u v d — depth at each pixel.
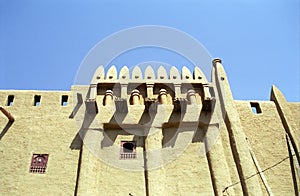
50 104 23.41
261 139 22.25
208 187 19.67
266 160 21.25
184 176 20.08
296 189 20.12
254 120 23.23
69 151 20.95
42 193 19.06
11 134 21.62
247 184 19.56
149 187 19.22
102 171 20.12
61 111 22.97
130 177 19.89
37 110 23.00
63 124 22.25
